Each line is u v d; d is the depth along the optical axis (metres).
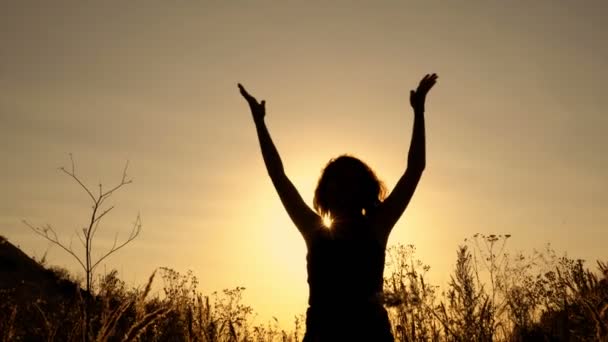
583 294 4.60
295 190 3.87
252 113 4.21
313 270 3.51
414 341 4.82
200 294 5.44
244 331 6.18
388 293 3.12
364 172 3.75
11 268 18.91
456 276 5.09
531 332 5.40
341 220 3.62
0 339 5.64
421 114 3.90
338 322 3.30
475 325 4.94
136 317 4.47
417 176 3.75
